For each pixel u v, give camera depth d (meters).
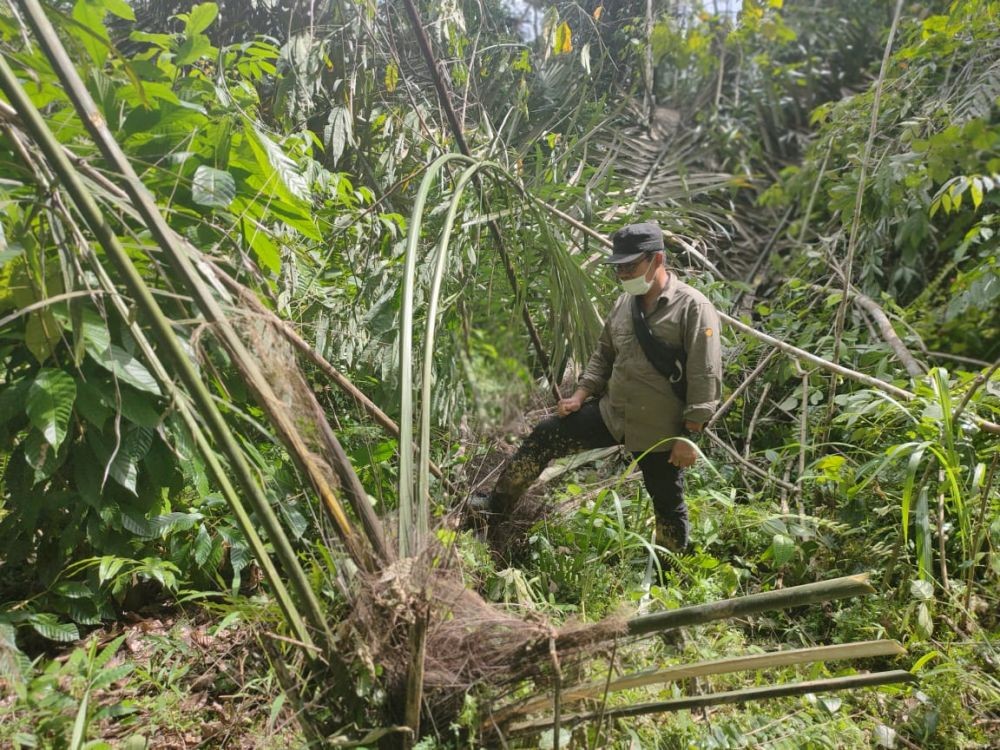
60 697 1.92
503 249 2.97
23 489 2.43
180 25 4.75
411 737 1.78
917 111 2.45
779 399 4.01
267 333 1.97
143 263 2.35
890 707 2.29
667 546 2.94
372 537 1.89
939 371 2.71
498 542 3.05
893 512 2.98
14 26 2.14
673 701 1.92
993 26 2.33
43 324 2.14
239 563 2.54
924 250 2.91
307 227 2.73
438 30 4.27
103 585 2.52
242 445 2.56
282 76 3.89
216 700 2.27
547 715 1.96
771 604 1.86
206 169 2.30
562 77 4.36
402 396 1.93
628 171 3.05
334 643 1.81
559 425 2.99
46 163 1.95
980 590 2.65
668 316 2.69
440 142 4.14
